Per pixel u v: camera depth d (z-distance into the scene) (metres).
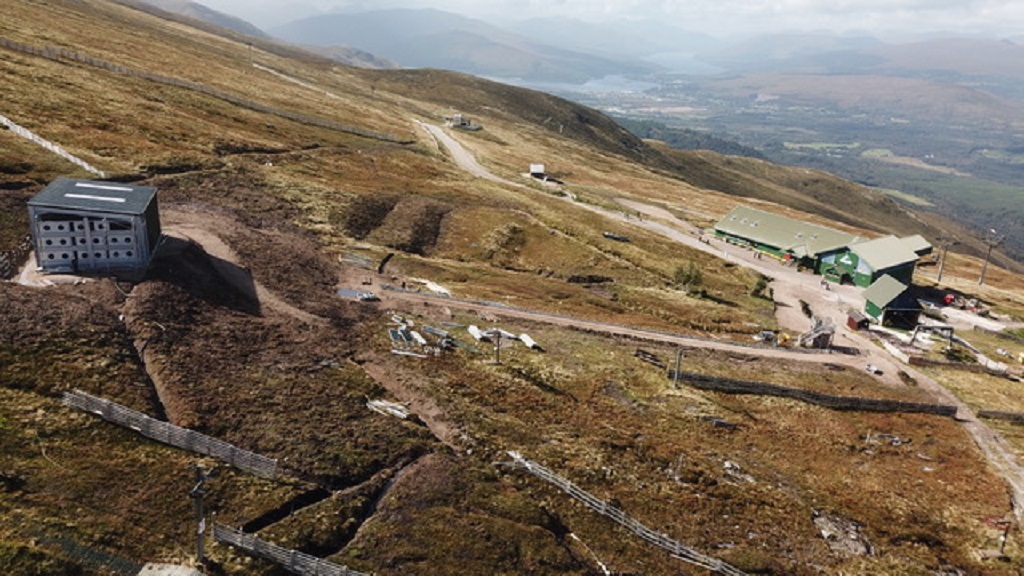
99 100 123.69
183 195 96.25
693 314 103.44
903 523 57.16
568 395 67.62
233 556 36.38
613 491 52.41
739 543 49.94
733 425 68.81
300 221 102.62
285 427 48.53
